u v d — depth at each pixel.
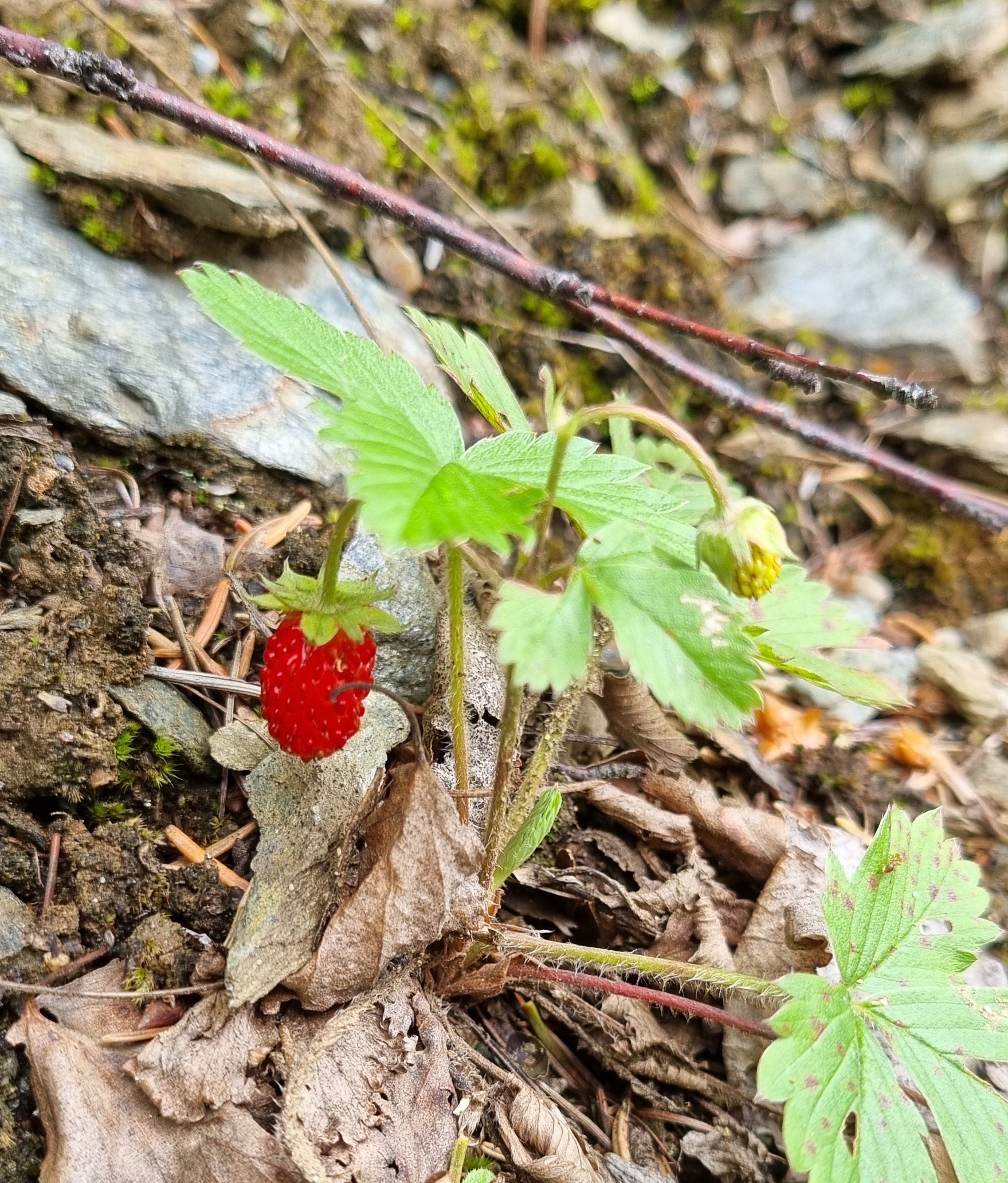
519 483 0.11
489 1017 0.15
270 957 0.13
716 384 0.19
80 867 0.13
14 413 0.16
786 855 0.17
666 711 0.20
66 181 0.17
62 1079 0.12
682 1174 0.14
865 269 0.28
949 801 0.21
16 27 0.19
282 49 0.22
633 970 0.14
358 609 0.12
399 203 0.17
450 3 0.25
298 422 0.18
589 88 0.26
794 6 0.29
